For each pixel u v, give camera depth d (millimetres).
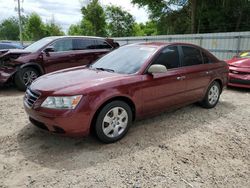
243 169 3023
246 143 3752
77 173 2842
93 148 3445
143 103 3889
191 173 2896
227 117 4941
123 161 3121
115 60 4391
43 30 45344
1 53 6699
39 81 3742
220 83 5613
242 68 7449
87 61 8203
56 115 3125
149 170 2934
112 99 3527
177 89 4410
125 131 3750
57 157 3191
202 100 5305
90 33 40625
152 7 29859
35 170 2895
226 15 26984
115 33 45312
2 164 3012
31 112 3387
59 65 7574
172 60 4422
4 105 5512
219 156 3324
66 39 7816
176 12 29641
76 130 3215
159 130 4145
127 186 2629
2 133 3916
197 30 29031
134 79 3725
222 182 2746
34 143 3578
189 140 3791
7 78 6680
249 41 12211
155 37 16906
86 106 3211
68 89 3242
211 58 5367
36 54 7082
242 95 7094
